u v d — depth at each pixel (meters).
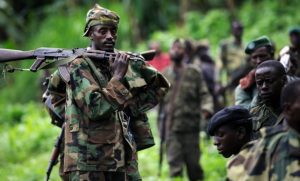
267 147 7.65
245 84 12.12
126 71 10.16
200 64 22.23
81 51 10.36
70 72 10.21
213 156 20.50
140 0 40.16
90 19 10.36
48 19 42.38
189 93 17.55
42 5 45.78
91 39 10.43
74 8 42.16
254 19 36.97
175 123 17.52
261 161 7.65
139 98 10.84
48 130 26.06
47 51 10.44
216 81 22.73
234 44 22.48
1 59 10.46
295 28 15.00
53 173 18.03
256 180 7.61
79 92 10.07
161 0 40.78
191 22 37.84
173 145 17.53
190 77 17.59
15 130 27.75
